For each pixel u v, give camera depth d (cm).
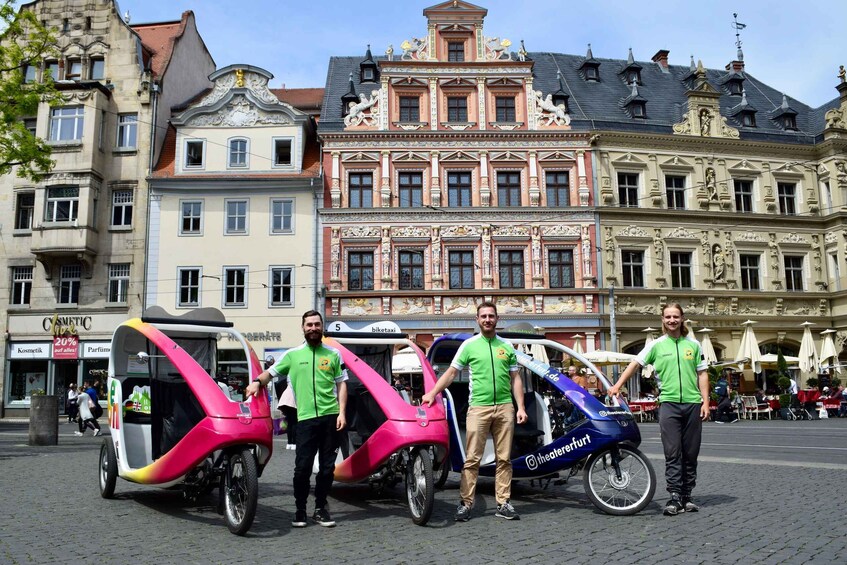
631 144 3562
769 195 3684
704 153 3641
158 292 3394
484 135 3475
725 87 4225
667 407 768
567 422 941
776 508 781
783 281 3644
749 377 3550
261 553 612
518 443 914
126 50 3650
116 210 3519
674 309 775
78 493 959
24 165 2102
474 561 577
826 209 3722
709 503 820
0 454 1514
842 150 3706
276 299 3381
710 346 3073
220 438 705
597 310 3391
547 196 3488
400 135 3459
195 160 3534
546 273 3416
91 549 629
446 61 3566
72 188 3447
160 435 881
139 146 3538
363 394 1016
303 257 3391
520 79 3562
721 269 3559
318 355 750
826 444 1608
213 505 863
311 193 3441
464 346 776
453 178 3481
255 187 3441
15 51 2089
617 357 2742
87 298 3434
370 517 788
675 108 3891
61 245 3369
